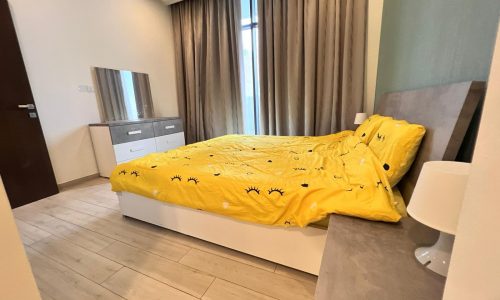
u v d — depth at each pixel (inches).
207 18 146.3
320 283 27.1
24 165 93.3
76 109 113.0
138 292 47.8
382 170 45.8
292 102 128.9
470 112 35.5
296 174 54.9
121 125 115.8
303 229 47.6
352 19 110.9
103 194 100.3
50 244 64.6
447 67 47.9
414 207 28.1
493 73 11.5
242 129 151.0
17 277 21.7
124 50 133.8
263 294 46.3
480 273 12.5
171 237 66.4
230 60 148.1
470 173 13.2
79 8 111.9
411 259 30.4
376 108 108.5
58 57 105.3
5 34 87.3
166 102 163.2
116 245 63.5
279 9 124.5
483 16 36.9
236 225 55.1
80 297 47.0
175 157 75.6
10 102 89.4
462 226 13.8
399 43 78.6
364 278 27.5
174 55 167.0
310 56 119.4
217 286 48.6
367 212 39.5
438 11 52.0
